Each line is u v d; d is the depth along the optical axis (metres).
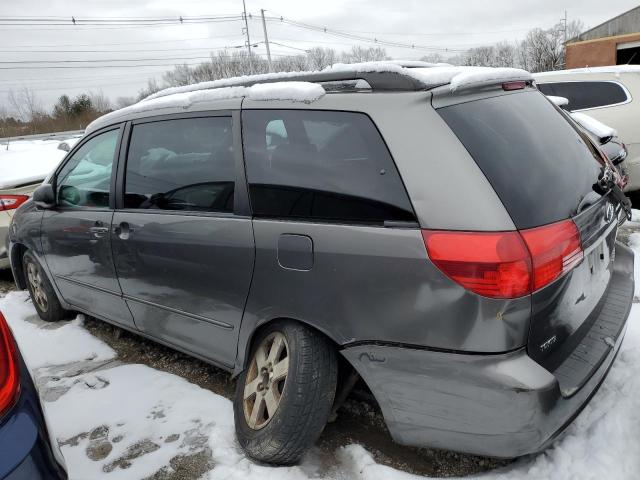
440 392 1.94
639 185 6.05
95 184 3.43
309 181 2.26
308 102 2.31
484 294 1.79
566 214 2.01
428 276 1.88
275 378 2.36
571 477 2.10
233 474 2.32
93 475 2.46
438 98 2.07
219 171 2.60
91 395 3.13
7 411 1.56
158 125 2.99
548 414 1.83
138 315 3.23
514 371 1.81
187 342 2.93
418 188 1.94
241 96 2.60
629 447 2.21
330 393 2.26
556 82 6.65
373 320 2.03
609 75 6.32
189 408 2.89
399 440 2.13
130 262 3.07
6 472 1.46
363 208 2.07
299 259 2.21
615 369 2.75
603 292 2.47
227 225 2.49
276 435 2.26
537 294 1.83
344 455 2.41
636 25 24.45
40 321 4.45
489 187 1.87
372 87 2.20
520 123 2.27
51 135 33.69
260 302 2.38
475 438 1.94
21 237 4.21
